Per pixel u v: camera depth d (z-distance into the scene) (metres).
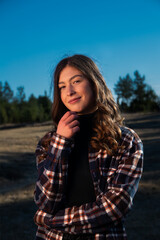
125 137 1.30
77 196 1.25
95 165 1.26
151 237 5.89
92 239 1.14
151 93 77.25
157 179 11.33
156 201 8.57
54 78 1.42
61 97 1.40
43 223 1.19
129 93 79.19
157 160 15.38
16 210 8.27
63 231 1.14
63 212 1.16
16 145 22.77
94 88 1.36
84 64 1.36
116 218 1.10
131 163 1.20
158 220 6.97
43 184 1.18
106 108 1.35
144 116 47.34
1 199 9.76
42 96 71.62
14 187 11.95
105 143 1.25
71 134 1.20
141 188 10.30
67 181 1.29
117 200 1.10
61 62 1.39
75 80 1.34
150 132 26.62
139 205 8.34
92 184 1.26
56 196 1.17
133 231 6.42
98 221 1.10
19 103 75.12
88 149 1.32
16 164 16.17
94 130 1.32
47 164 1.19
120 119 1.49
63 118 1.25
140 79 79.25
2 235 5.96
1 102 75.06
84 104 1.34
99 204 1.12
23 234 5.61
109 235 1.13
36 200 1.19
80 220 1.12
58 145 1.20
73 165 1.31
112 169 1.23
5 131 43.00
